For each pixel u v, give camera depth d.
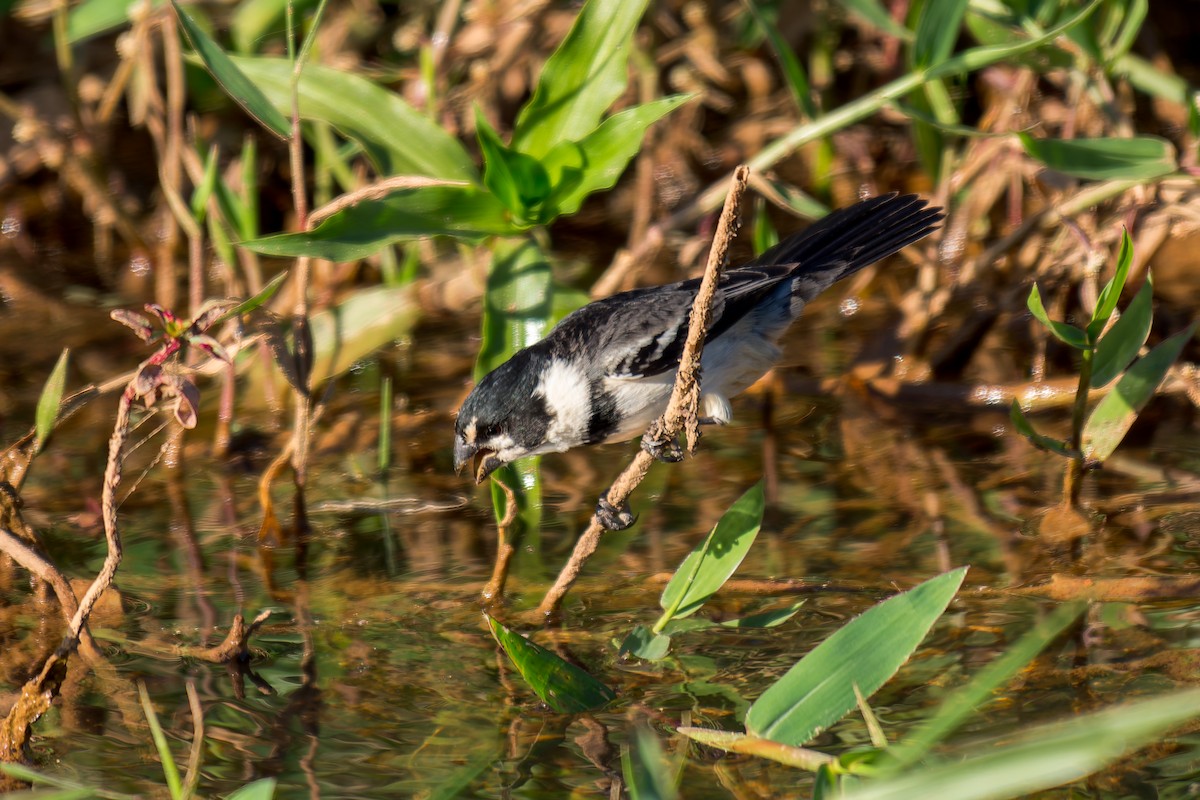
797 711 6.61
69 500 10.64
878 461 11.00
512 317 9.99
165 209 14.64
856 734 7.19
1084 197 12.12
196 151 13.70
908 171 15.30
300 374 9.91
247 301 8.04
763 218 12.03
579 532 10.05
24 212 15.06
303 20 14.44
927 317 12.48
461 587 9.24
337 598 9.13
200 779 6.97
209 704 7.76
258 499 10.69
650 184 14.23
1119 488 10.18
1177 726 7.12
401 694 7.89
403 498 10.70
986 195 13.68
